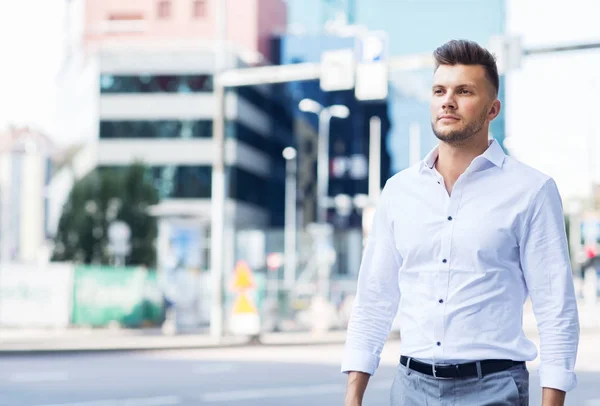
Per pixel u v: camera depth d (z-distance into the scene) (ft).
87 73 259.19
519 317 11.98
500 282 11.80
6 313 101.86
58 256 183.73
